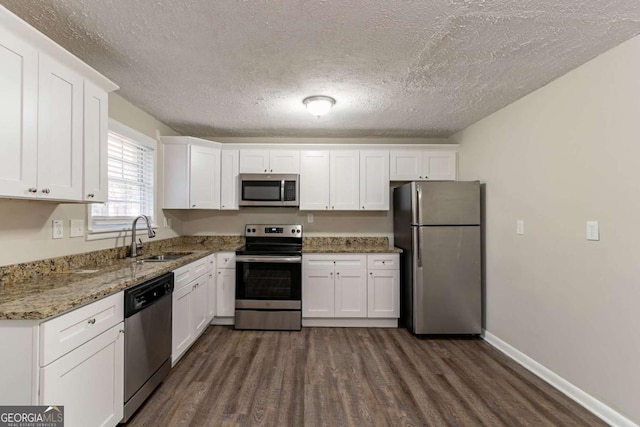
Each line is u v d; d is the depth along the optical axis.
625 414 1.75
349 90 2.46
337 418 1.85
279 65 2.05
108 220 2.54
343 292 3.39
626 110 1.75
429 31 1.67
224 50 1.87
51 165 1.54
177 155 3.36
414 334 3.17
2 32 1.30
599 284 1.91
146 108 2.89
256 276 3.32
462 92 2.49
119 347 1.67
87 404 1.43
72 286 1.59
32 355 1.20
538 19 1.55
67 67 1.64
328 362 2.55
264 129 3.61
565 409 1.95
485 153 3.13
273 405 1.97
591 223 1.96
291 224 3.93
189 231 3.94
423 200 3.08
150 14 1.52
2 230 1.62
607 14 1.50
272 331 3.24
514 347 2.66
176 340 2.40
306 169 3.68
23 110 1.39
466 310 3.07
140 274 1.91
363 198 3.68
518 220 2.63
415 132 3.72
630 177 1.73
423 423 1.81
